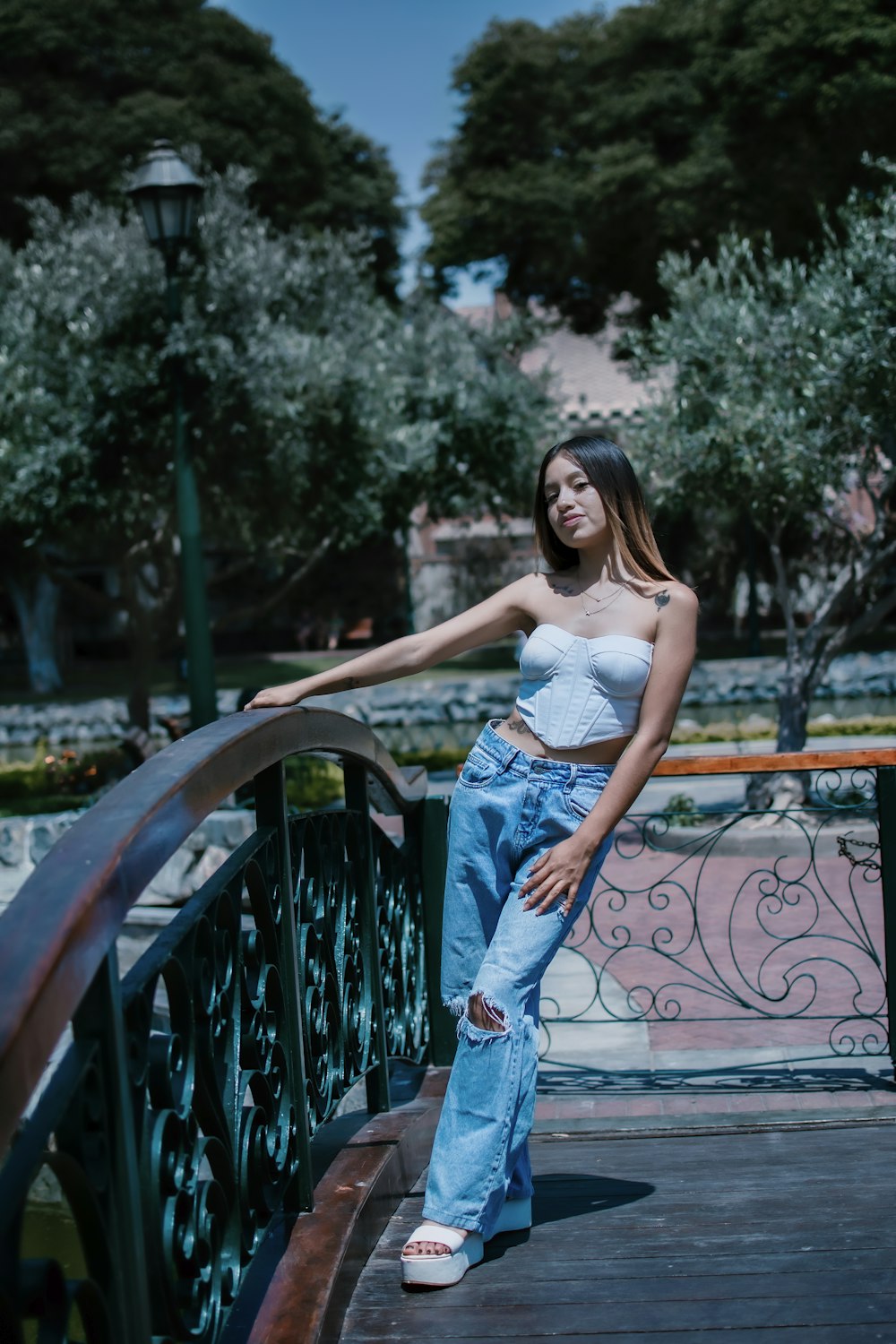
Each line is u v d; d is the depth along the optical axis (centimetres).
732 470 926
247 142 1852
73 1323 257
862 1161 309
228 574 1648
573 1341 212
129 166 1736
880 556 968
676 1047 493
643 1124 368
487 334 1560
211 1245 180
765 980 587
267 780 229
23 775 1515
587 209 1811
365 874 314
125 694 2405
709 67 1506
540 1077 454
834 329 904
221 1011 192
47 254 1255
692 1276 236
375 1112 320
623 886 815
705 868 856
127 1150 135
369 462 1333
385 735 1812
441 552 3036
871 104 1338
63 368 1209
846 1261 239
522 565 2972
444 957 261
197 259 1196
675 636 244
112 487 1221
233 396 1155
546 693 252
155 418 1183
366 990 312
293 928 233
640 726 246
